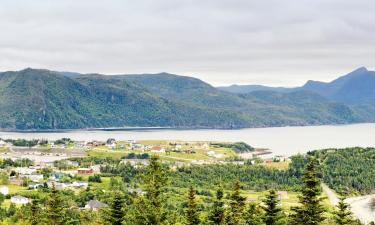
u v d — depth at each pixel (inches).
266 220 3880.4
